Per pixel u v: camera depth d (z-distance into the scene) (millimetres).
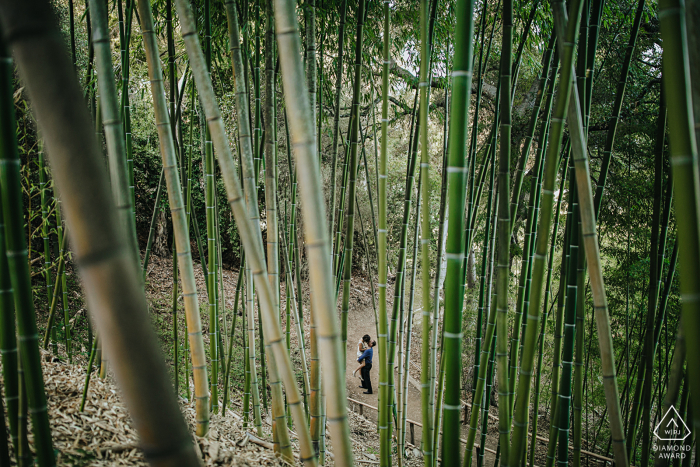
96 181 536
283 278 7805
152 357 566
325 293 1003
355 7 3535
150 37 1558
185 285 1769
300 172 967
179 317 6078
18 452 1281
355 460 3479
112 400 1941
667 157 4004
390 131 9336
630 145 5547
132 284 558
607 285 5379
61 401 1803
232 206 1398
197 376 1857
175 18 3756
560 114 1202
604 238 5770
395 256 8352
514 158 6590
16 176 1015
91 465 1431
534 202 1880
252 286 2584
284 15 949
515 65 2475
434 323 2332
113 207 556
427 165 1372
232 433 2207
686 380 1828
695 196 725
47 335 2527
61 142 521
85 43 4984
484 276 2467
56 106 518
